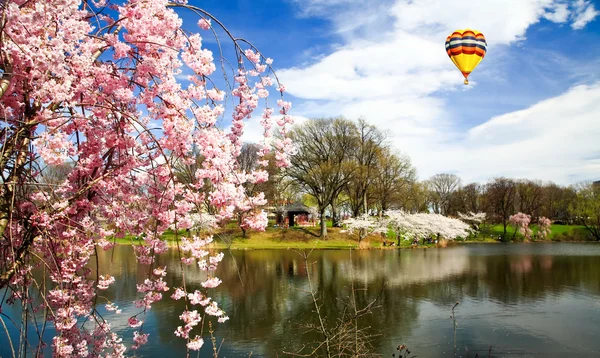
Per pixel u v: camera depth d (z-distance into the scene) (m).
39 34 2.84
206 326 11.58
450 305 14.29
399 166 41.09
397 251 33.97
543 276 20.33
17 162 3.10
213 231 4.49
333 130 40.81
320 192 40.41
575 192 61.47
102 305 13.14
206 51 3.90
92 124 3.75
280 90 5.16
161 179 4.18
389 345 10.38
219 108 4.04
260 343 10.34
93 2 3.78
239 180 4.43
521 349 10.12
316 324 11.86
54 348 3.78
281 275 20.25
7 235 3.30
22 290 3.35
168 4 3.64
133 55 3.67
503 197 57.72
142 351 9.51
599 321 12.35
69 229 3.76
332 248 35.78
